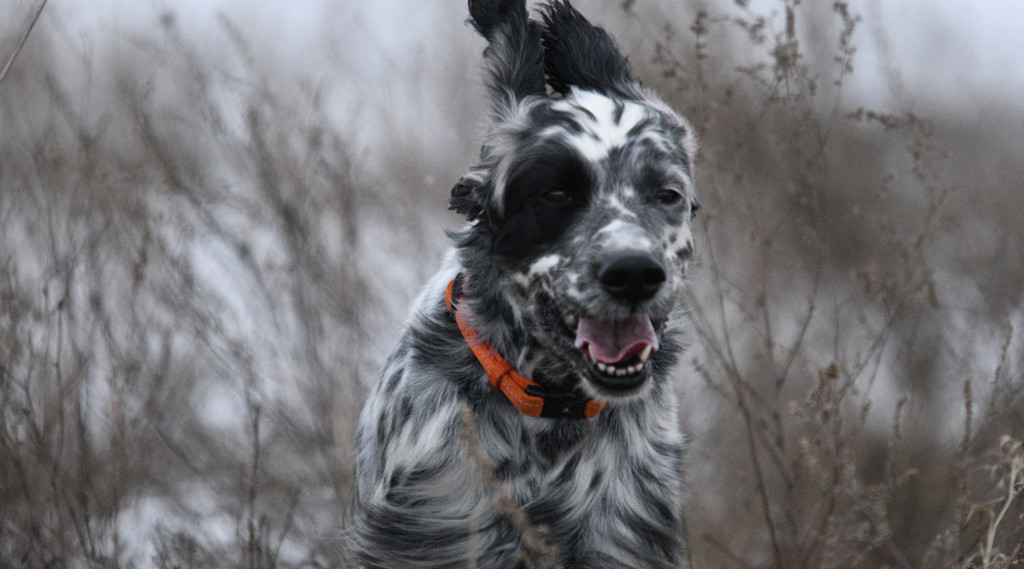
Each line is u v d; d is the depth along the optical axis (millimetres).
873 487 7531
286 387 9828
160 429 9164
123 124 12125
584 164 6145
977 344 10898
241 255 10188
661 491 6621
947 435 9695
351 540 6840
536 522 6348
